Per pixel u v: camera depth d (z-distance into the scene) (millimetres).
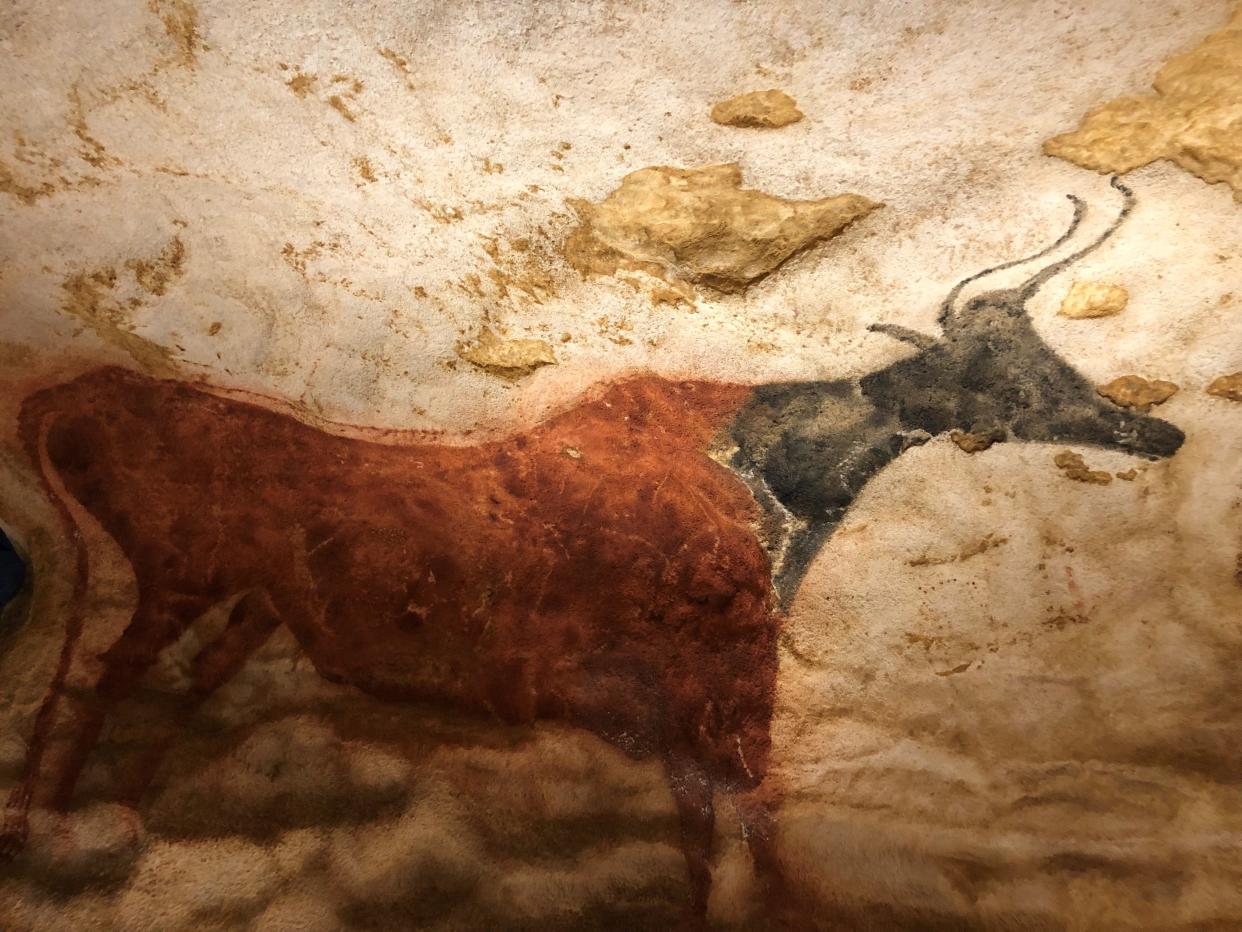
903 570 2016
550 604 2102
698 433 2043
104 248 1880
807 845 1986
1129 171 1510
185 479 2098
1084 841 1906
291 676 2033
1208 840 1849
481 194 1730
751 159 1586
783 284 1810
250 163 1715
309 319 1990
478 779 1948
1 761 1874
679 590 2096
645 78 1470
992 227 1645
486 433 2117
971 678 2014
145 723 1941
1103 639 1949
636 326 1946
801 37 1373
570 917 1821
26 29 1490
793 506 2039
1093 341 1753
